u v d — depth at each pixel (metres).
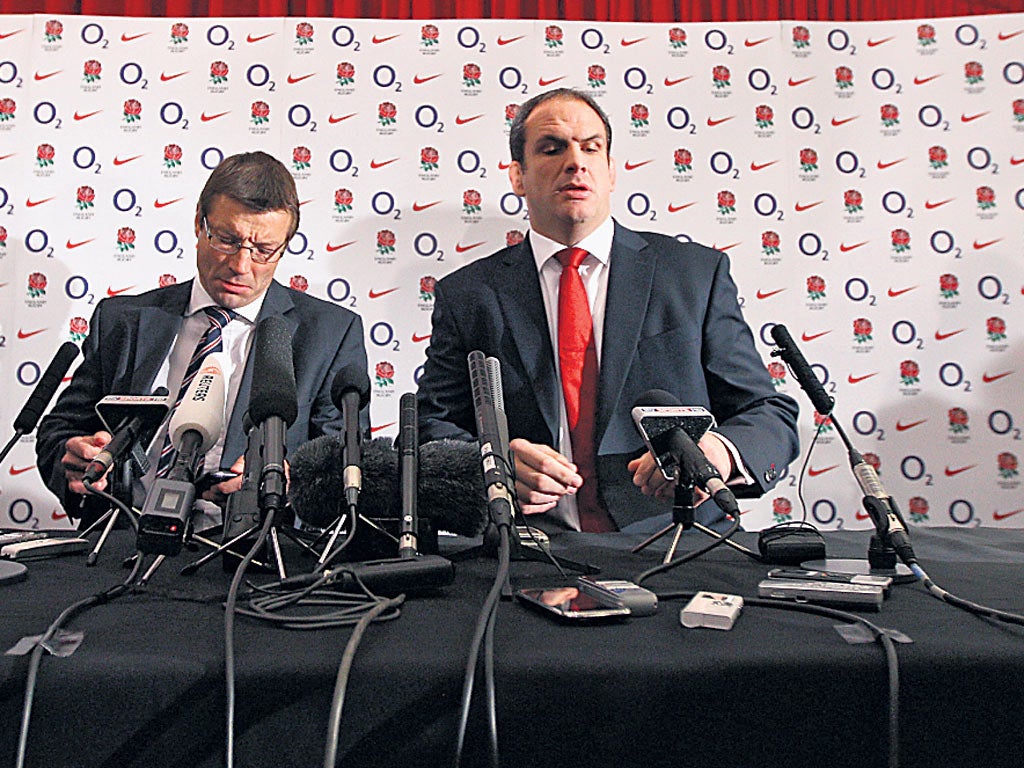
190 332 2.42
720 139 2.80
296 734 0.69
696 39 2.82
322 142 2.78
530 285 2.34
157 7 2.83
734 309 2.31
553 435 2.18
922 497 2.70
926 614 0.87
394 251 2.77
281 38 2.80
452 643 0.75
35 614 0.87
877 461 2.71
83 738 0.68
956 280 2.76
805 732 0.71
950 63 2.81
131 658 0.70
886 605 0.92
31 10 2.81
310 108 2.79
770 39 2.82
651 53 2.82
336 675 0.69
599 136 2.35
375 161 2.78
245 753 0.69
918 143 2.80
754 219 2.78
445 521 1.21
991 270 2.76
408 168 2.78
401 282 2.76
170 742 0.69
